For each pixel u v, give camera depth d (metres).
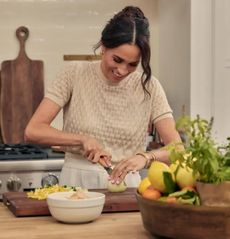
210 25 2.98
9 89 3.32
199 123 1.31
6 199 1.81
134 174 2.22
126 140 2.20
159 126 2.19
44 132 2.04
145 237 1.37
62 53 3.40
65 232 1.41
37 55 3.37
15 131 3.33
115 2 3.47
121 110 2.18
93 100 2.17
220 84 3.00
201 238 1.25
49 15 3.38
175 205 1.26
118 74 1.98
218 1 2.97
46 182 2.73
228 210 1.23
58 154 2.94
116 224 1.52
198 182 1.29
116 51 1.92
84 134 2.17
